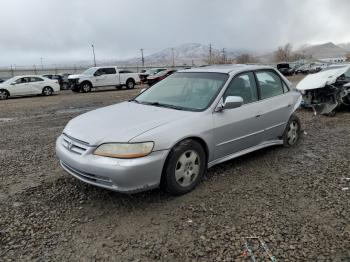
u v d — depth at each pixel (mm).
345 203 3857
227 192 4188
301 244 3076
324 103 9938
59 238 3232
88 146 3723
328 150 5953
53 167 5250
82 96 19938
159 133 3760
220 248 3031
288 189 4266
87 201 4000
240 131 4746
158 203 3910
